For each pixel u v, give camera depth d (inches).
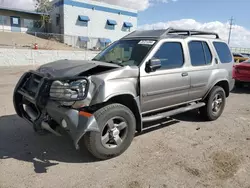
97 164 139.9
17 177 124.5
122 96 151.1
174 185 121.1
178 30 192.9
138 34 193.8
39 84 137.9
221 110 230.8
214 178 128.0
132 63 162.1
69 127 128.1
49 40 1295.5
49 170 132.2
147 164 140.7
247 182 125.1
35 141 167.9
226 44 239.1
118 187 118.6
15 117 214.8
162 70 169.3
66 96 128.6
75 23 1486.2
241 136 188.4
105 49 199.8
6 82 384.2
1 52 605.0
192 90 196.4
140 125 161.8
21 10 1446.9
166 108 182.7
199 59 202.5
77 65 147.6
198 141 175.6
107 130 142.5
